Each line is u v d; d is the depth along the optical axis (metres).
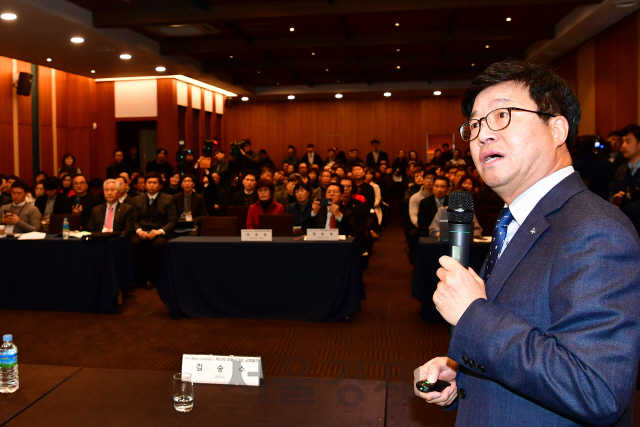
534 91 0.90
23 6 6.61
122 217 5.98
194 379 1.55
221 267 4.61
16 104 10.35
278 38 9.91
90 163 12.67
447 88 15.13
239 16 7.62
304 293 4.51
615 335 0.70
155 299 5.34
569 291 0.74
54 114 11.45
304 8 7.54
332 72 14.09
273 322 4.46
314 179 10.82
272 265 4.55
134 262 5.92
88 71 11.63
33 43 8.67
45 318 4.62
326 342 3.90
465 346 0.81
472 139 0.96
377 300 5.21
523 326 0.77
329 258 4.48
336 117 17.61
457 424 0.95
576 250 0.77
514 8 8.06
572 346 0.72
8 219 5.57
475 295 0.83
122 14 7.75
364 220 6.49
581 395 0.69
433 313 4.38
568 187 0.87
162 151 10.58
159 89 12.76
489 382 0.88
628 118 7.68
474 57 11.83
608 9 7.30
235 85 14.29
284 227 5.47
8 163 10.16
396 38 9.70
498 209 6.24
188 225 6.27
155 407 1.37
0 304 4.94
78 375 1.58
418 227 6.47
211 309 4.62
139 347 3.82
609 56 8.33
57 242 4.86
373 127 17.48
